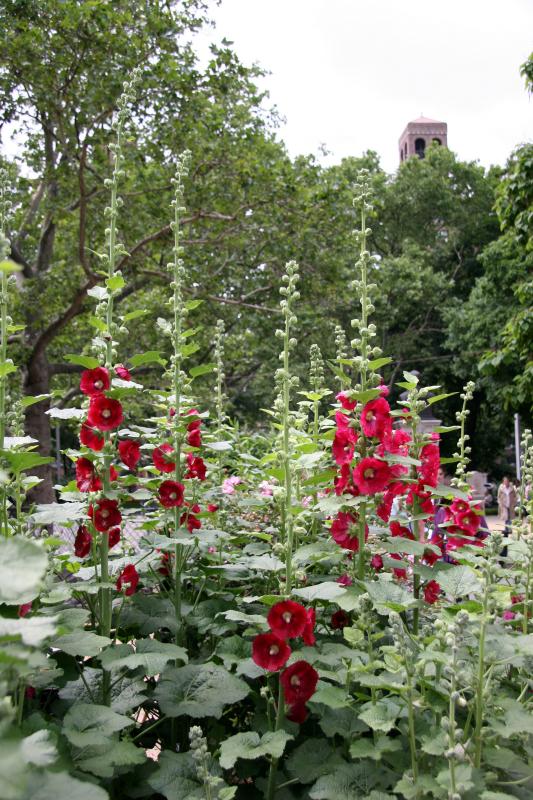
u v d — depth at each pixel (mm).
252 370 20812
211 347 16625
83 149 11695
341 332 4207
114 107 11664
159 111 12656
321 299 16484
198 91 13102
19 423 3084
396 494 3193
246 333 17156
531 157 10195
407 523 3342
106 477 2943
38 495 10555
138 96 11836
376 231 36062
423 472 3236
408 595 2393
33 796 1338
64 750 1997
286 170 14414
